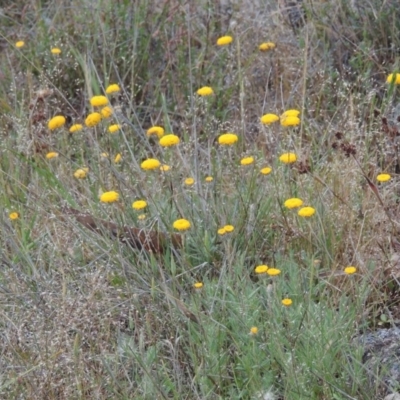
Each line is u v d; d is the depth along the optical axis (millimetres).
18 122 2137
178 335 1687
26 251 1808
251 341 1621
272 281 1735
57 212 1886
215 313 1691
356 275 1757
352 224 1809
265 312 1676
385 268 1754
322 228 1774
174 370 1624
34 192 1957
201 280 1797
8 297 1772
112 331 1720
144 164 1803
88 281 1759
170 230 1839
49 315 1705
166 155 2018
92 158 2023
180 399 1597
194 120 1955
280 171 1912
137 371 1653
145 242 1816
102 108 1957
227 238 1782
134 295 1691
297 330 1624
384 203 1835
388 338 1663
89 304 1691
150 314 1705
